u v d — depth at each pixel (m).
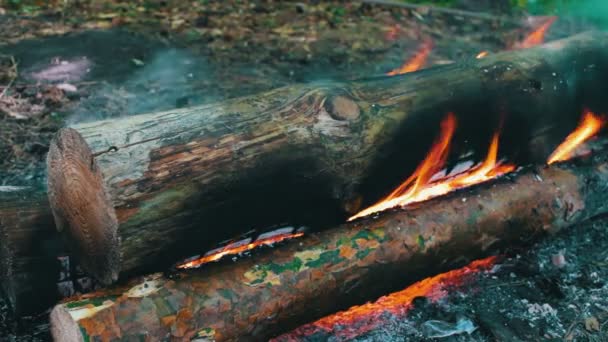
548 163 2.49
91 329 2.04
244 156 2.12
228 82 3.11
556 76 2.40
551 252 2.46
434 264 2.30
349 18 4.16
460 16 4.37
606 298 2.35
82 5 3.89
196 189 2.09
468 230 2.32
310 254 2.20
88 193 2.10
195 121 2.12
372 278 2.23
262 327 2.15
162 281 2.11
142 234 2.08
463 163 2.36
